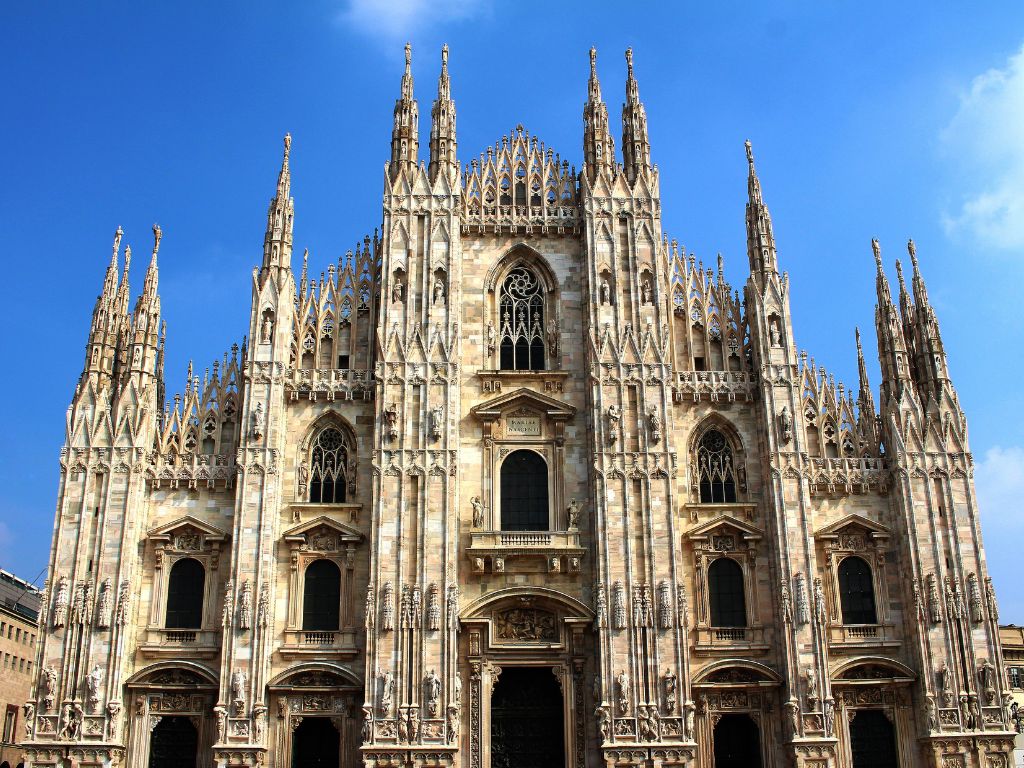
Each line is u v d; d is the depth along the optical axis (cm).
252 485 6041
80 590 5806
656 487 6125
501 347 6619
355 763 5722
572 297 6669
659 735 5694
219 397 6362
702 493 6338
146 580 5975
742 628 6009
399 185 6694
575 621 5909
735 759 5884
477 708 5822
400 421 6188
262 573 5888
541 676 5994
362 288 6644
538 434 6372
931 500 6166
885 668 5956
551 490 6262
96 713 5625
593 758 5769
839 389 6519
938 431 6309
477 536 6047
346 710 5788
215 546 6038
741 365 6556
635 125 6925
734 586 6141
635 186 6756
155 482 6134
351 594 5981
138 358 6269
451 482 6091
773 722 5853
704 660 5941
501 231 6775
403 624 5809
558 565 6019
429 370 6294
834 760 5694
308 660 5841
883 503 6297
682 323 6662
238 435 6228
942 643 5916
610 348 6388
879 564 6162
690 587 6097
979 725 5794
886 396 6456
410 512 6038
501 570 6028
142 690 5769
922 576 6031
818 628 5897
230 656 5734
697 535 6131
